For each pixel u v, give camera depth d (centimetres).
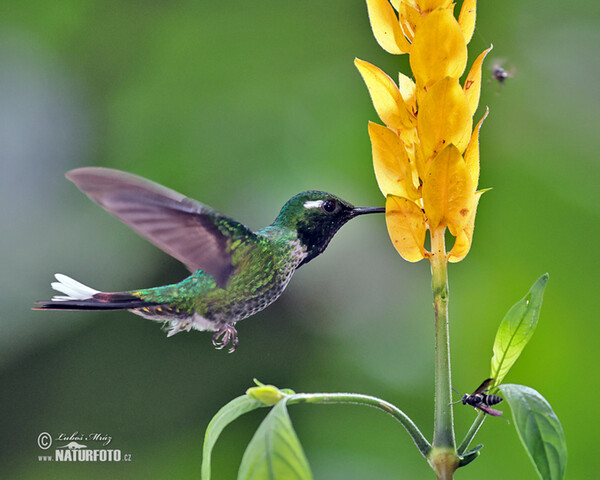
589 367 226
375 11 208
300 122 241
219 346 215
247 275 214
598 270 226
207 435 206
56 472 244
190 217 212
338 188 236
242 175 235
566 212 230
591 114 239
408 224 207
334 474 225
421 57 206
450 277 231
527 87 243
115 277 237
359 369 240
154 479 241
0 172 239
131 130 241
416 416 234
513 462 224
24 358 244
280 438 204
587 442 226
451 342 227
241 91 244
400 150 207
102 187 210
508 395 205
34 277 237
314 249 215
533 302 207
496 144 237
